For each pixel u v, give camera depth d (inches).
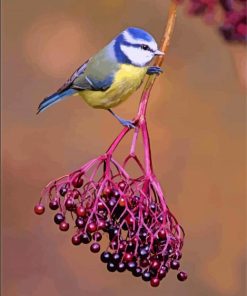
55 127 631.2
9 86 650.8
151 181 244.8
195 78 638.5
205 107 626.8
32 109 641.6
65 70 659.4
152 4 662.5
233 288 556.1
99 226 241.6
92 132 626.2
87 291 562.6
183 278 245.1
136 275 241.8
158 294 548.4
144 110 247.0
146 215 242.7
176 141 617.6
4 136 624.1
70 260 569.9
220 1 243.0
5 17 671.1
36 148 621.6
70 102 640.4
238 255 569.9
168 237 241.6
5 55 660.1
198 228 582.9
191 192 596.7
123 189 244.2
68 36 665.6
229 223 584.1
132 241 241.1
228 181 599.5
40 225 582.2
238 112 625.6
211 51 640.4
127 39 315.9
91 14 669.9
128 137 613.9
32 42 666.8
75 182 247.6
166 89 634.8
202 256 568.7
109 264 241.8
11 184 601.3
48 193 248.5
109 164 247.0
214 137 616.4
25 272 567.5
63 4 677.9
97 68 319.9
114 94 322.7
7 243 574.2
